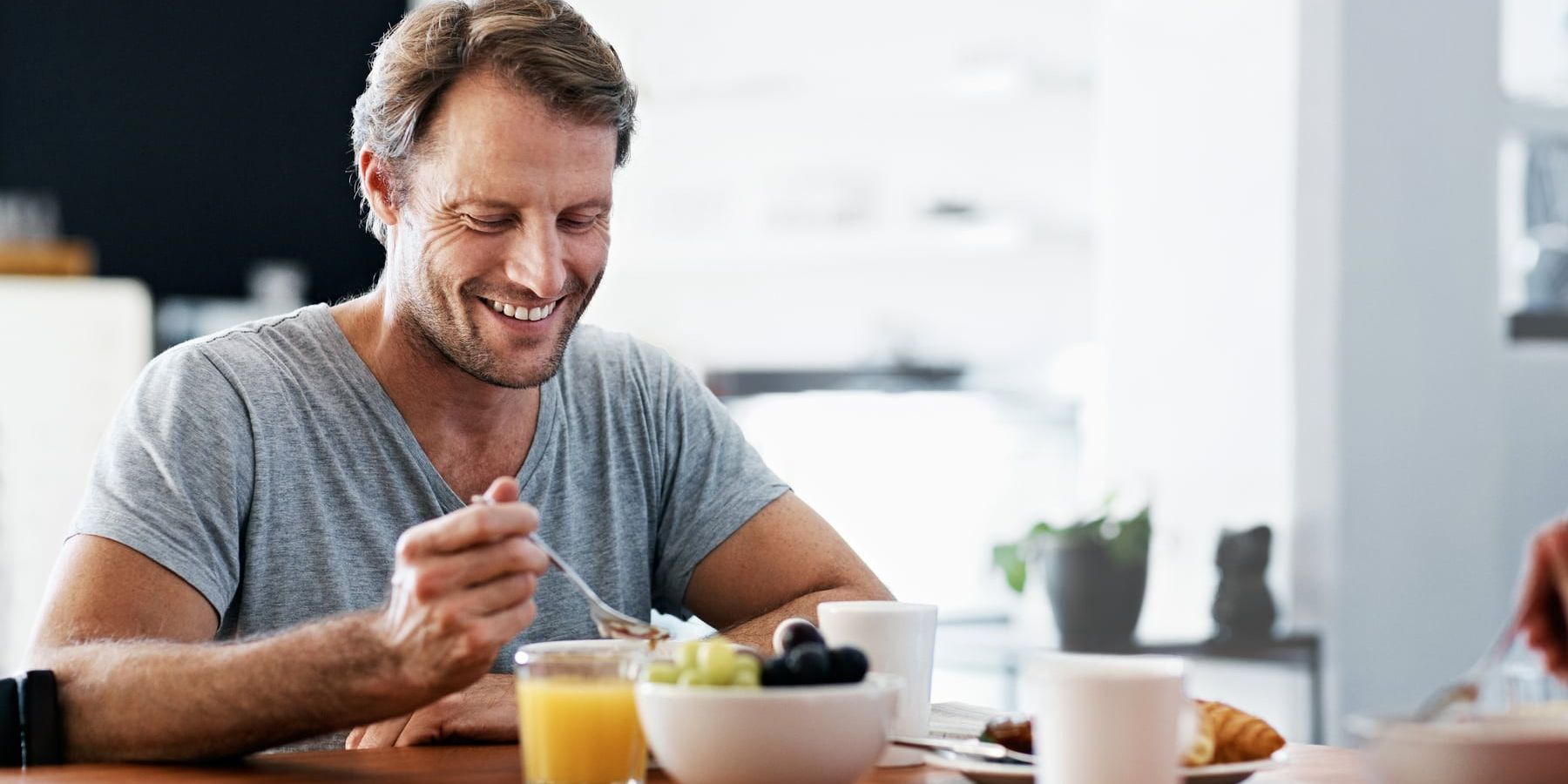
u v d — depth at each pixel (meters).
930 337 4.83
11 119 4.73
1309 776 1.19
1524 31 3.52
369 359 1.71
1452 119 3.33
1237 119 3.34
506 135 1.51
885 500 4.74
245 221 5.00
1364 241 3.21
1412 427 3.29
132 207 4.87
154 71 4.88
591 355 1.86
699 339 5.08
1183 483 3.44
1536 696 1.72
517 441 1.75
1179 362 3.45
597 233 1.60
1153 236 3.50
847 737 0.99
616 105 1.56
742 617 1.82
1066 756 0.99
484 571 1.15
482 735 1.39
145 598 1.48
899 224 4.78
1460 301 3.35
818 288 4.94
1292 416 3.23
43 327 3.87
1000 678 3.39
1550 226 3.59
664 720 1.00
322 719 1.23
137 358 3.96
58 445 3.88
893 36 4.73
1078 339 4.65
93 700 1.32
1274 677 3.29
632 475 1.83
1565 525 1.15
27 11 4.73
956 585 4.58
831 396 4.86
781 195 4.89
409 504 1.70
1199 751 1.10
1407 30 3.28
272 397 1.65
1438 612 3.30
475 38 1.52
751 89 4.89
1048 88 4.57
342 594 1.65
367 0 5.14
